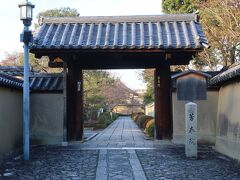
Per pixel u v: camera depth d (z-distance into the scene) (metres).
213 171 9.84
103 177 9.21
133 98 89.62
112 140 17.48
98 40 14.61
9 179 9.01
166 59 14.99
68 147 14.55
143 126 28.84
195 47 14.16
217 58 24.89
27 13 11.87
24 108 12.03
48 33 15.28
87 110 40.97
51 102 15.84
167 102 15.62
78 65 15.98
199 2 25.09
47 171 9.98
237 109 11.62
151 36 14.84
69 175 9.45
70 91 15.82
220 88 14.63
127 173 9.65
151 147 14.23
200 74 13.40
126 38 14.78
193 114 12.08
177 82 13.45
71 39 14.74
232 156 11.86
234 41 22.36
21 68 18.97
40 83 15.84
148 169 10.15
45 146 15.04
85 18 16.28
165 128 15.58
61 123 15.73
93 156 12.33
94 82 33.75
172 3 27.98
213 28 22.86
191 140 12.01
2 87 12.29
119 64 16.06
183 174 9.46
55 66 16.14
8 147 12.91
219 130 14.05
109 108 70.38
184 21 16.02
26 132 11.99
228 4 21.53
